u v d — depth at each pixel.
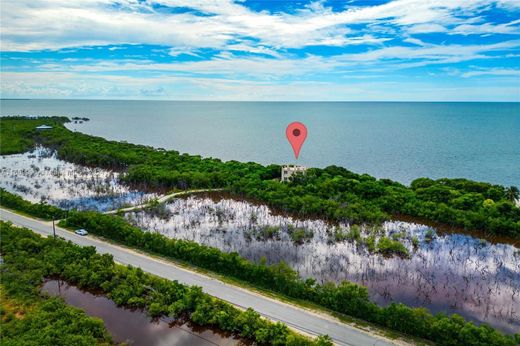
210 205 129.88
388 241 94.06
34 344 54.53
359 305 63.50
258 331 58.53
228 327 61.50
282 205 124.88
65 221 102.81
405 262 88.12
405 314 59.84
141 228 106.31
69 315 62.41
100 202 131.50
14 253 82.19
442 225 112.56
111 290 72.06
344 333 59.84
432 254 92.81
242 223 112.75
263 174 161.38
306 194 132.12
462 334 55.50
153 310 65.19
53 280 77.38
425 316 59.66
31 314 62.56
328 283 69.75
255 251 93.00
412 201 123.31
